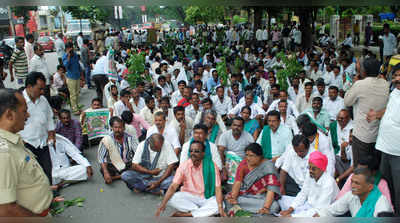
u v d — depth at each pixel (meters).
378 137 2.83
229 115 6.14
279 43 17.00
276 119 4.30
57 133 5.04
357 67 3.19
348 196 2.87
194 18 24.41
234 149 4.48
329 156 3.79
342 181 3.94
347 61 7.98
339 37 18.91
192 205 3.50
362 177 2.61
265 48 14.70
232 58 12.47
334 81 7.93
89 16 14.59
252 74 8.79
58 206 3.83
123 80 8.27
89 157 5.40
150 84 8.18
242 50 14.28
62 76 8.34
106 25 19.25
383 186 2.74
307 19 14.16
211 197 3.54
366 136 3.04
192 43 18.70
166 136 4.75
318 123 4.53
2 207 1.53
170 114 5.54
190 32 26.92
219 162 4.10
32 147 3.46
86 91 10.72
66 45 7.48
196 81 7.41
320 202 3.15
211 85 8.14
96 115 5.86
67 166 4.59
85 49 10.83
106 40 14.67
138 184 4.11
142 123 5.45
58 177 4.30
